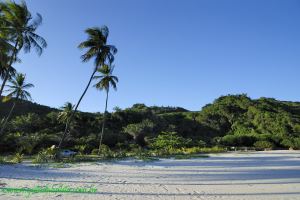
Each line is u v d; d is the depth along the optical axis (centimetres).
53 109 8812
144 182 1359
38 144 4859
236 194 1081
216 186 1257
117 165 2195
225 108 9781
